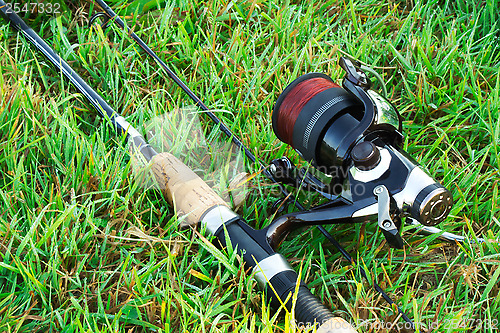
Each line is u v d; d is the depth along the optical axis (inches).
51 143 32.8
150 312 29.6
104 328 29.1
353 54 36.9
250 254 29.4
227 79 35.6
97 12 37.6
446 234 31.4
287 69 36.0
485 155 33.2
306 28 38.0
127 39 36.9
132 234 31.4
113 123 33.3
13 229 30.4
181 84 34.4
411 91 36.4
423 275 31.8
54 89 35.6
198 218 30.4
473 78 35.5
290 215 30.0
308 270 30.4
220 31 38.3
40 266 29.8
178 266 31.0
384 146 29.3
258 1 38.2
